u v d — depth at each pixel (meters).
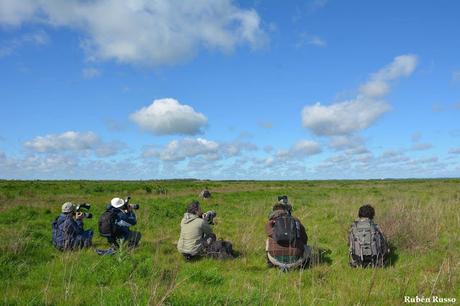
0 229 14.09
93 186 43.75
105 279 8.36
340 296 7.50
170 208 20.67
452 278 8.26
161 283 8.00
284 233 9.62
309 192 36.84
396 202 18.00
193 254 10.77
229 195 32.28
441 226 13.77
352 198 25.14
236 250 11.78
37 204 24.20
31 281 8.59
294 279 8.84
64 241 11.41
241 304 6.82
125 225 11.60
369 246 9.62
